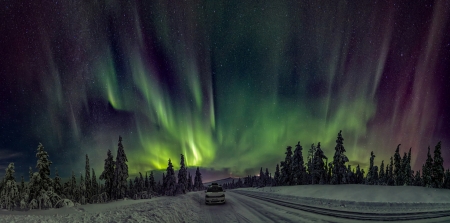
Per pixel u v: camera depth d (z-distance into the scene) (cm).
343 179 4819
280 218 1213
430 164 4081
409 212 1400
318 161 5338
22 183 3506
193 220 1189
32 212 1967
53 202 2744
